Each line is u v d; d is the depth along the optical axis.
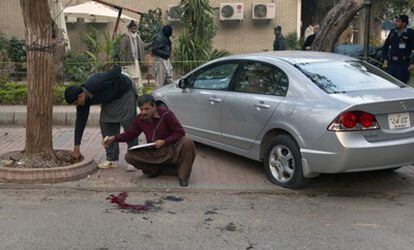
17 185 6.40
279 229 5.18
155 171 6.75
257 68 6.98
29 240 4.84
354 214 5.64
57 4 13.62
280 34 16.00
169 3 19.14
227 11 19.16
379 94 6.05
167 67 11.67
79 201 5.96
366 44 11.77
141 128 6.65
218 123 7.39
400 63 10.50
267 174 6.68
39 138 6.84
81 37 18.97
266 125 6.54
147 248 4.70
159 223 5.32
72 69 12.30
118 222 5.33
